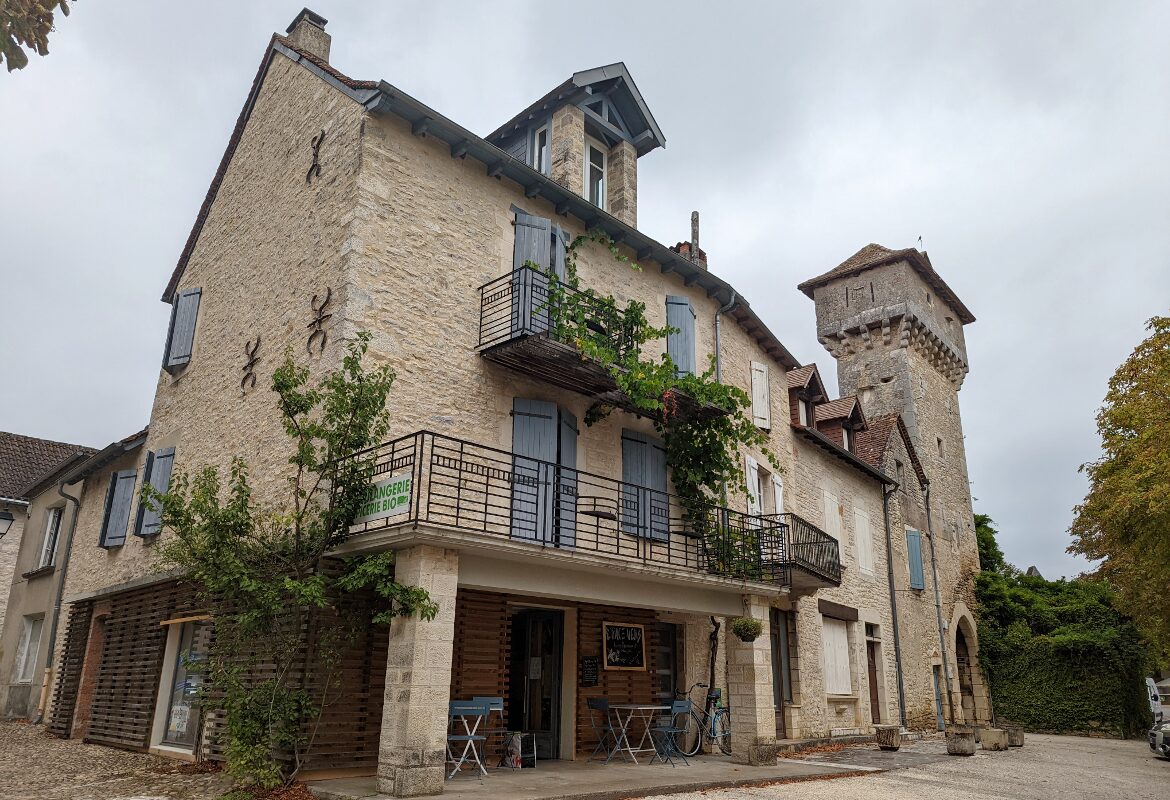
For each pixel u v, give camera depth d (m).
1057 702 22.89
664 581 10.73
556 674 11.46
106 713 12.14
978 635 24.84
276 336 10.73
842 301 27.58
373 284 9.62
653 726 12.23
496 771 9.41
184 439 12.52
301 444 8.28
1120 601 21.06
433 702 7.61
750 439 13.93
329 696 8.29
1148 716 22.62
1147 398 14.43
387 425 8.55
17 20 4.30
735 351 15.42
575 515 10.80
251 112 13.43
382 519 8.12
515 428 10.52
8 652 17.81
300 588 7.48
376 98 10.00
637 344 12.14
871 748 15.14
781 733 14.89
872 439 22.50
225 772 8.30
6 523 18.91
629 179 14.24
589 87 13.71
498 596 10.48
